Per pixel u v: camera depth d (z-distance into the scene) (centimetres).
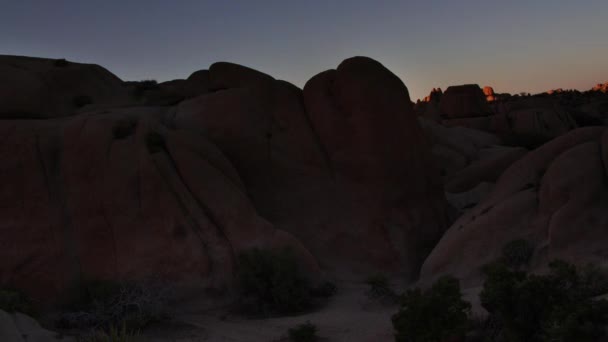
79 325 1262
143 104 2264
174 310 1426
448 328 894
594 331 739
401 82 2172
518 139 4597
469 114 5422
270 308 1446
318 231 1912
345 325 1263
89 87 2158
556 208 1476
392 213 1933
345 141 2039
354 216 1938
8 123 1602
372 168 1975
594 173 1488
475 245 1554
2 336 978
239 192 1720
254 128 2020
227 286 1516
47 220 1483
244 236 1630
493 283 883
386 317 1303
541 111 5069
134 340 1147
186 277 1496
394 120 2042
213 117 2000
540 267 1382
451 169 3684
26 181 1510
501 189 1808
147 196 1569
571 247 1362
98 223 1519
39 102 1877
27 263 1412
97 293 1365
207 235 1594
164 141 1719
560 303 817
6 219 1449
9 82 1839
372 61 2092
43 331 1107
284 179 2000
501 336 896
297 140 2072
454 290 959
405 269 1809
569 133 1781
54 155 1606
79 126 1650
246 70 2202
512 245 1463
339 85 2084
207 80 2348
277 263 1491
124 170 1585
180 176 1684
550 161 1744
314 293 1585
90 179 1565
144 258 1496
